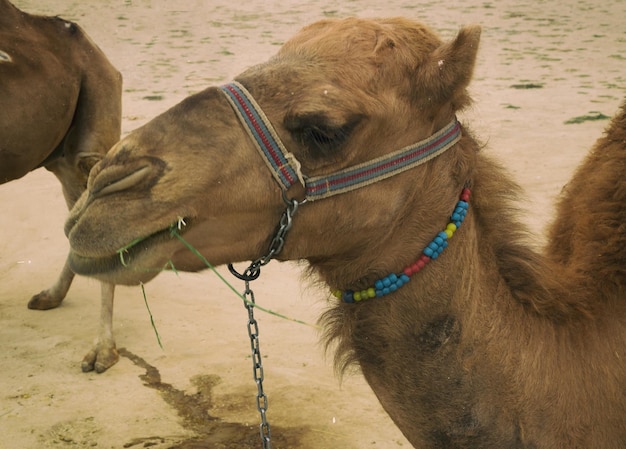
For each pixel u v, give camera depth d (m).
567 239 4.19
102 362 7.09
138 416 6.40
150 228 3.20
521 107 15.67
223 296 8.59
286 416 6.39
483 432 3.56
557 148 12.99
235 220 3.36
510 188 3.82
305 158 3.36
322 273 3.73
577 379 3.63
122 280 3.28
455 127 3.61
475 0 30.31
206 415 6.44
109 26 25.69
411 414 3.63
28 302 8.41
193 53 21.45
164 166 3.22
